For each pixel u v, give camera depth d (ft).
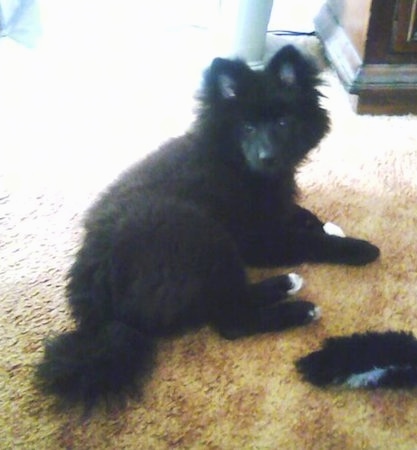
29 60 5.10
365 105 4.17
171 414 2.38
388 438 2.29
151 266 2.50
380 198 3.44
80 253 2.64
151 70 4.92
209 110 2.95
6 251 3.13
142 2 6.01
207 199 2.84
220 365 2.55
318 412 2.37
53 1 5.88
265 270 3.05
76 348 2.39
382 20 3.92
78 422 2.36
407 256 3.04
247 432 2.32
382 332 2.57
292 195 3.15
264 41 4.91
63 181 3.63
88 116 4.30
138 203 2.65
